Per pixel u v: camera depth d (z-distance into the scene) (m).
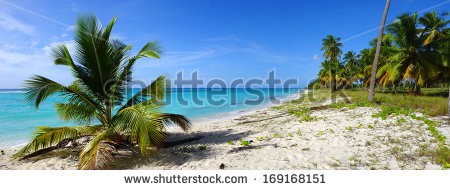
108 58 6.71
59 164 5.69
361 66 45.81
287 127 9.30
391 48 22.42
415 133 6.55
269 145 6.53
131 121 5.58
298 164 4.98
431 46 21.08
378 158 5.01
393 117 8.86
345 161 4.97
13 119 15.37
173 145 7.36
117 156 6.13
